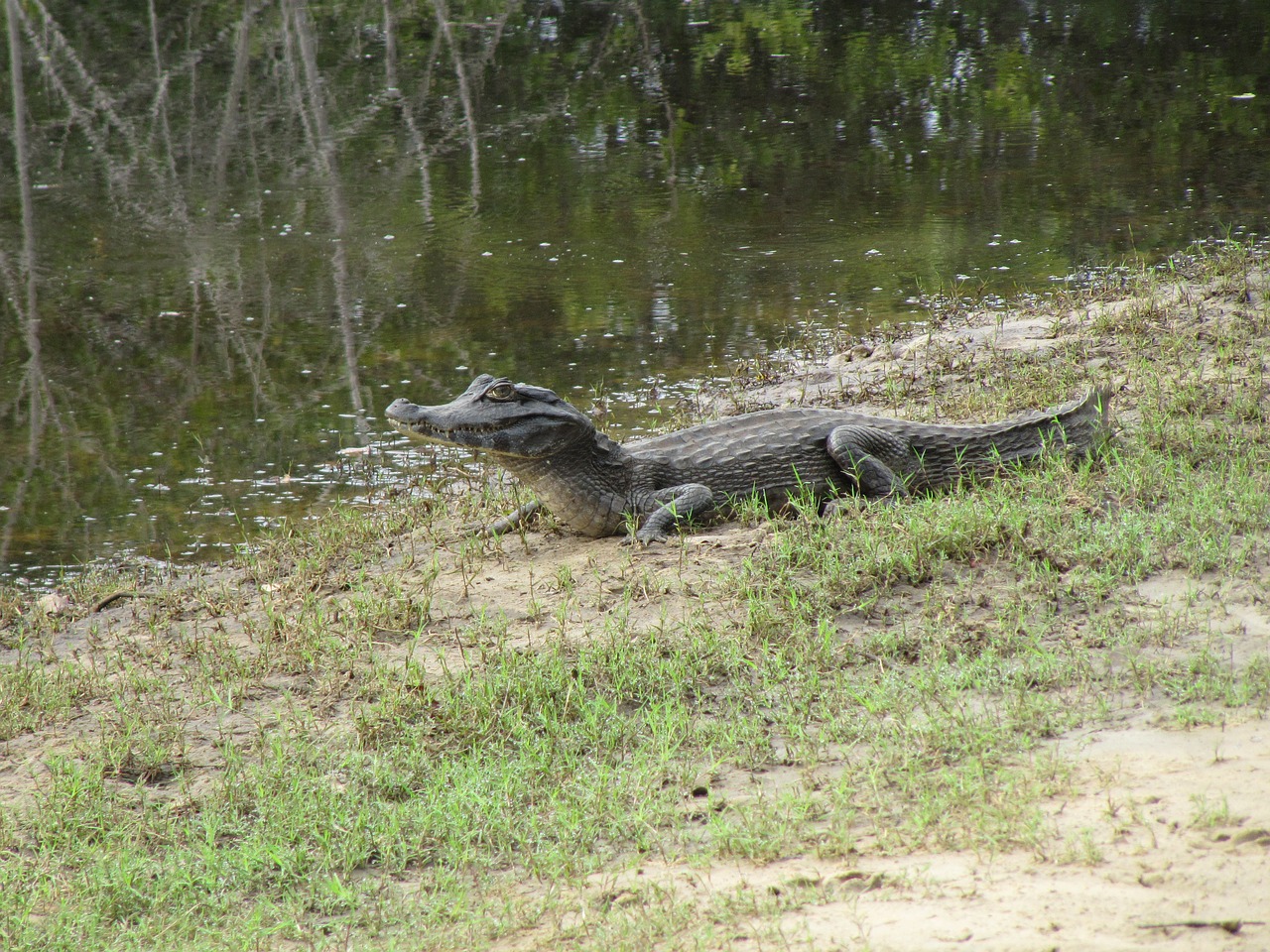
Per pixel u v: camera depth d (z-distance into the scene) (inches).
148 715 326.0
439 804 267.0
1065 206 861.2
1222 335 546.0
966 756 258.7
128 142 1134.4
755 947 199.6
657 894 222.2
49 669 362.3
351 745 302.0
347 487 502.3
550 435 405.7
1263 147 980.6
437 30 1521.9
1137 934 187.8
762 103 1213.1
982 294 691.4
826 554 358.6
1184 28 1428.4
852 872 218.2
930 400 527.5
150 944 235.1
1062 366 543.2
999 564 348.8
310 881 250.2
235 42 1482.5
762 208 900.6
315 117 1206.3
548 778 277.6
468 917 229.5
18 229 892.0
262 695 334.6
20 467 524.4
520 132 1141.1
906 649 312.5
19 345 668.1
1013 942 189.2
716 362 615.2
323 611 382.3
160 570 436.5
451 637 357.1
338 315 705.6
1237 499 363.6
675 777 271.1
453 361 630.5
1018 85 1235.2
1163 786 231.8
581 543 422.3
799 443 432.8
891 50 1398.9
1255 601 310.7
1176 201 852.6
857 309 682.8
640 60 1389.0
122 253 834.2
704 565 378.9
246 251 834.8
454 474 511.8
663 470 426.6
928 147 1047.6
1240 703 261.7
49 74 1353.3
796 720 286.8
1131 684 279.0
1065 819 225.5
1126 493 383.2
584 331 668.7
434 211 917.8
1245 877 198.5
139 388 609.6
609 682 315.6
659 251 811.4
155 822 276.5
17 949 231.6
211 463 526.6
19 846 273.0
